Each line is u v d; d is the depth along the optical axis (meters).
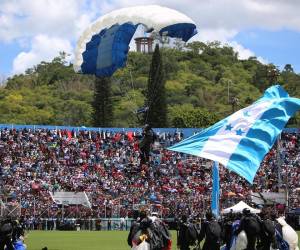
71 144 91.56
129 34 45.34
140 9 43.09
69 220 68.00
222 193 74.69
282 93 29.66
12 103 168.00
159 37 42.97
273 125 28.31
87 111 159.88
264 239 25.44
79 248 41.94
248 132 27.77
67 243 46.41
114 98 160.62
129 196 75.88
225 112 166.75
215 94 185.50
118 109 155.38
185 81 195.38
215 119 141.62
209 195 77.44
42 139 91.12
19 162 84.56
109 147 92.50
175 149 27.72
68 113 159.50
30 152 87.88
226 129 27.80
